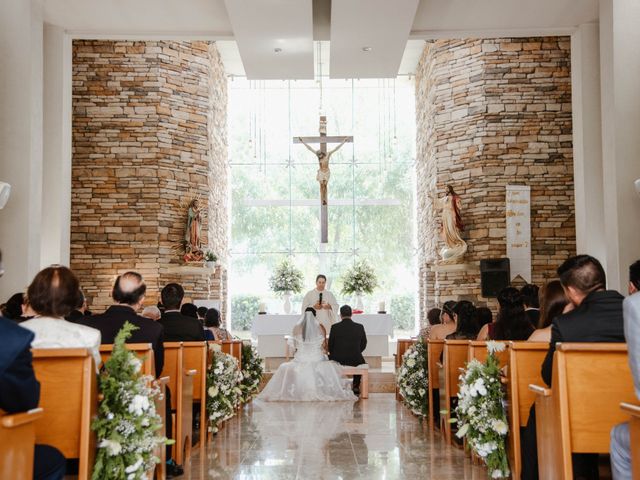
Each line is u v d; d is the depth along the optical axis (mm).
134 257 14023
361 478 5488
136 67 14328
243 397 9547
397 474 5609
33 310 3709
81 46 14320
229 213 18328
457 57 14375
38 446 3170
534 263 13672
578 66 10180
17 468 2783
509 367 4836
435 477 5488
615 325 3814
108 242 14055
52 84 9820
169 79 14484
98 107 14258
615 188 8016
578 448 3551
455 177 14305
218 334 9875
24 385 2723
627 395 3547
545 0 9281
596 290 3980
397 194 18484
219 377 7188
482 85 13992
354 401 10758
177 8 9383
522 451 4562
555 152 13836
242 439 7305
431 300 15797
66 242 9922
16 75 8000
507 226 13664
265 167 18547
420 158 17047
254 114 18656
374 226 18391
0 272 3410
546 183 13820
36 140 8352
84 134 14211
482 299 13953
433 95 14781
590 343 3543
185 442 6227
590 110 10109
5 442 2674
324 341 11664
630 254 7945
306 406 10117
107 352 4215
